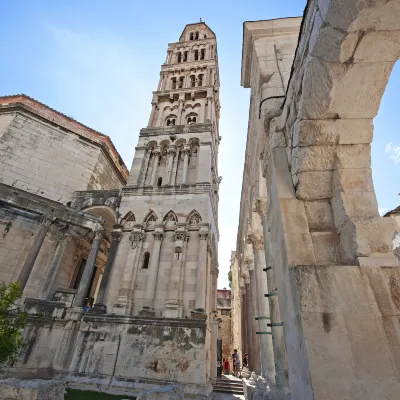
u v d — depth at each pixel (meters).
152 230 21.33
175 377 14.73
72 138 28.39
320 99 4.64
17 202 19.83
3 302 11.91
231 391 18.20
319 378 3.26
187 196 22.62
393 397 3.13
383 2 3.40
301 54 5.02
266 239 10.56
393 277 3.90
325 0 3.63
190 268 19.19
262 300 12.91
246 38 9.77
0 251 19.28
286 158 6.10
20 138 24.95
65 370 15.39
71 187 26.42
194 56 42.00
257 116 9.71
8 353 11.46
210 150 26.14
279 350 7.79
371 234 4.27
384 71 4.30
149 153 27.27
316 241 4.77
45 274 20.28
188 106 32.69
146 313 17.31
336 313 3.65
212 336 21.78
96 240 20.86
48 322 16.31
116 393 14.05
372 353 3.39
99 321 16.95
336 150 5.08
